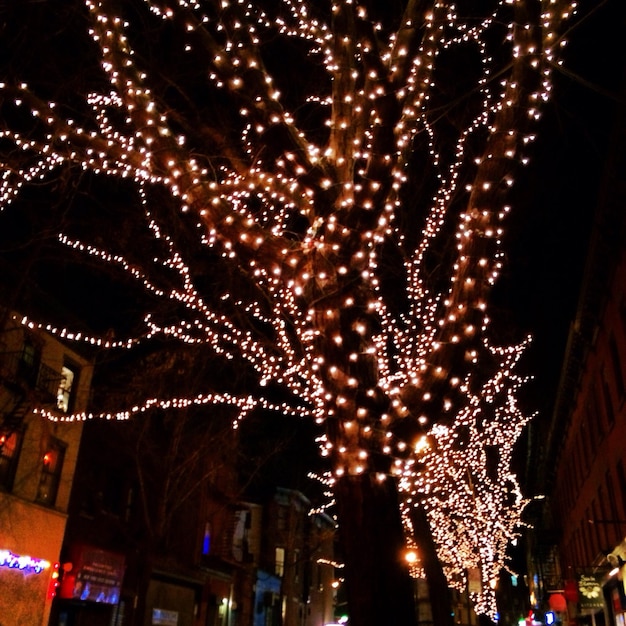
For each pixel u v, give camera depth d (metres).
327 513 51.97
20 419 17.58
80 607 20.81
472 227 4.80
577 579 22.27
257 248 5.08
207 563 30.84
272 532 42.28
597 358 21.33
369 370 4.74
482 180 4.81
